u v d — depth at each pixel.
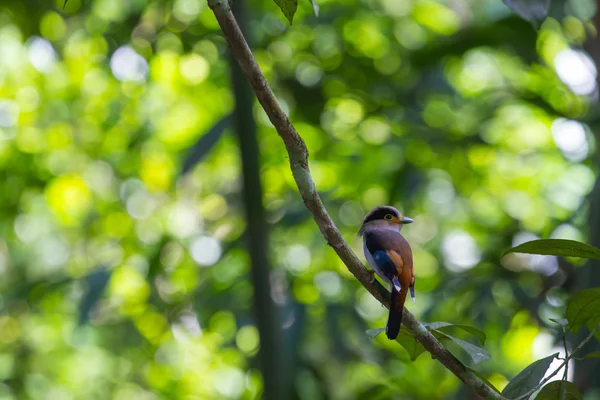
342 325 10.81
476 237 13.59
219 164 14.10
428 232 14.42
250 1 11.73
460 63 12.92
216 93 14.03
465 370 4.69
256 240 7.68
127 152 14.38
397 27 13.14
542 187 13.83
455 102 12.58
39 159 15.04
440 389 12.28
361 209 13.59
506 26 10.25
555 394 4.61
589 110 10.64
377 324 12.40
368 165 12.95
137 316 12.91
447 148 11.73
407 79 12.07
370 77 11.79
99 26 13.19
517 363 13.03
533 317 10.67
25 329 16.89
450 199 14.35
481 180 13.02
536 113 12.60
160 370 15.70
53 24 13.45
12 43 14.62
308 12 12.35
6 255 16.50
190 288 12.84
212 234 13.19
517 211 13.78
